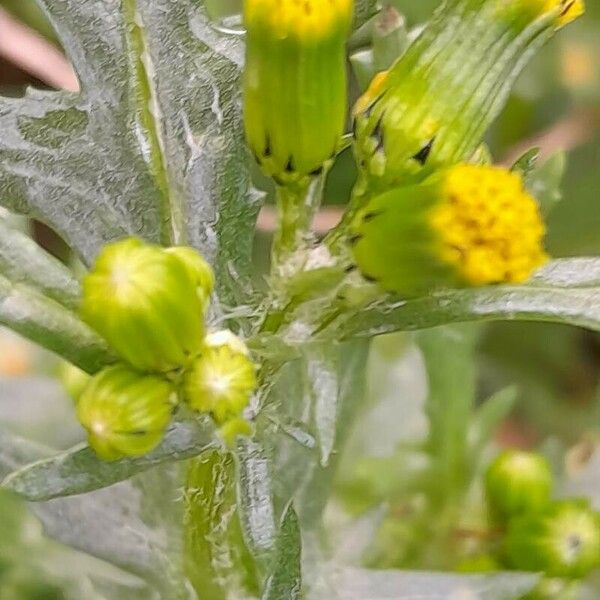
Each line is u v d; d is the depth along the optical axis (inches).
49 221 2.4
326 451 2.2
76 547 2.7
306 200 2.2
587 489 3.7
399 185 2.1
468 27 2.1
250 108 2.1
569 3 2.1
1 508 3.5
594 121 5.1
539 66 5.0
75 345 2.2
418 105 2.1
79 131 2.4
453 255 2.0
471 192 2.0
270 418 2.2
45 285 2.2
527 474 3.2
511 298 2.2
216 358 2.0
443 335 3.5
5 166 2.3
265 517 2.2
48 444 3.8
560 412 4.9
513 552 3.2
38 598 3.5
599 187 4.9
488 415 3.7
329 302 2.2
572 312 2.2
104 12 2.4
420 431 4.0
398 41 2.6
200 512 2.6
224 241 2.3
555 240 4.9
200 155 2.4
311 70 2.1
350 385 2.8
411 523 3.6
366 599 2.9
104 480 2.1
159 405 2.0
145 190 2.4
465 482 3.6
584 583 3.7
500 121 5.1
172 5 2.4
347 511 3.7
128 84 2.4
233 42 2.4
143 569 2.7
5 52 4.8
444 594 2.9
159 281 2.0
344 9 2.1
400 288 2.1
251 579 2.6
